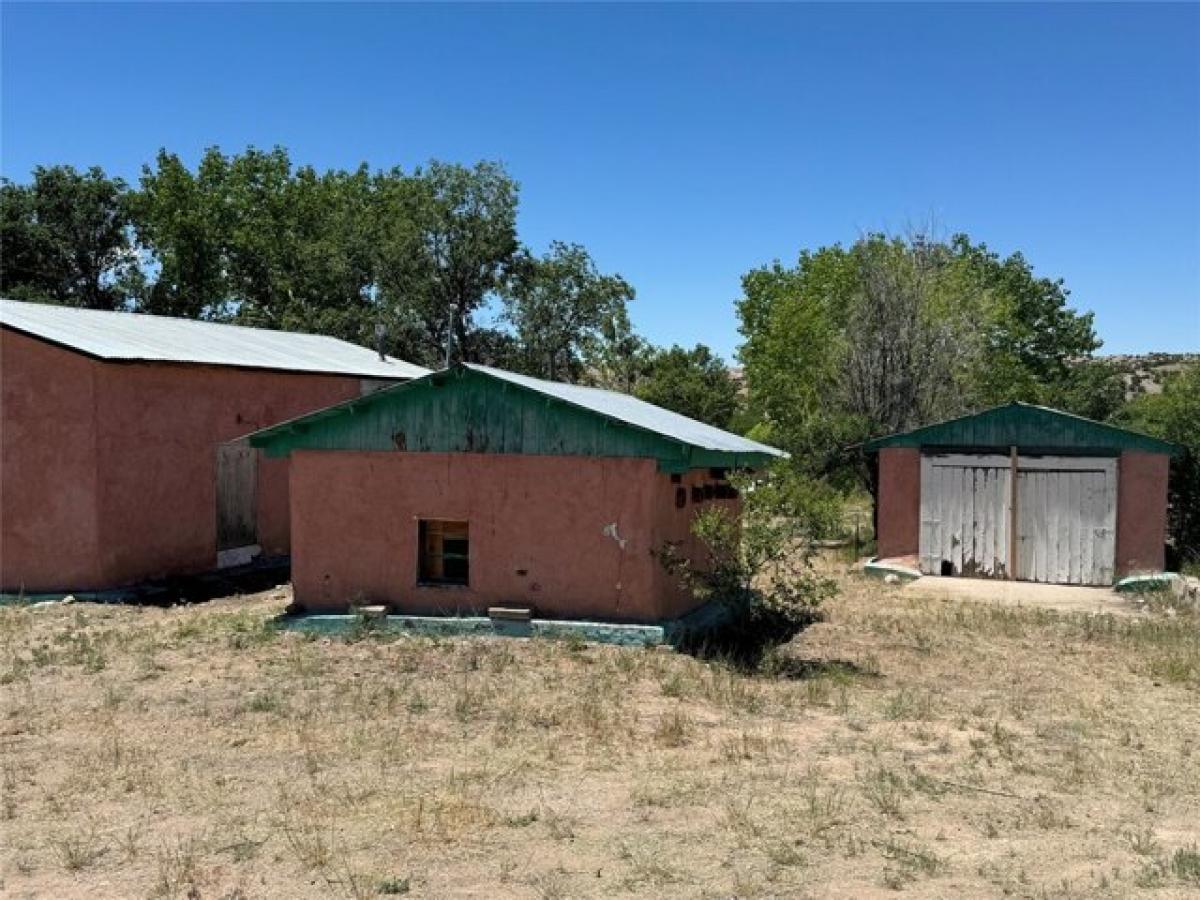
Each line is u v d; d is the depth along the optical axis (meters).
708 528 11.78
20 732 8.75
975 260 44.19
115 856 6.16
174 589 16.38
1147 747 8.56
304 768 7.77
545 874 5.89
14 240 41.84
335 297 41.25
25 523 15.66
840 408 25.28
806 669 11.31
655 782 7.47
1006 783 7.58
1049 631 13.71
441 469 12.79
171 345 17.61
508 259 41.50
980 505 18.72
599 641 12.00
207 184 42.75
